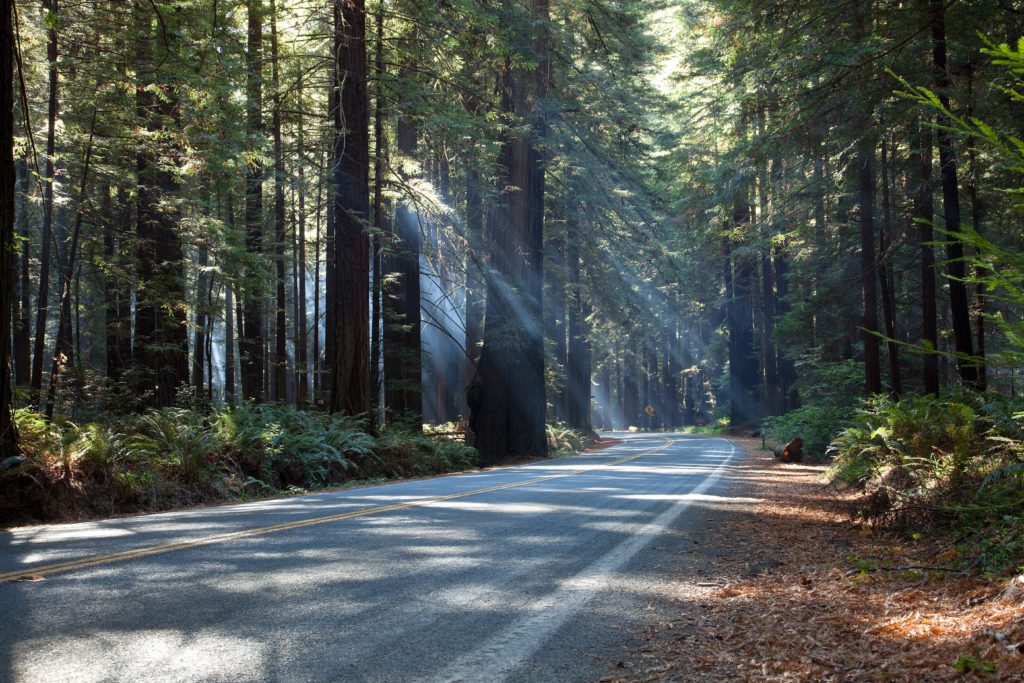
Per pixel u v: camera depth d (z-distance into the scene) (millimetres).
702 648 4539
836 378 28047
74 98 18234
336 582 5750
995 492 6902
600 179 35812
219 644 4180
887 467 12836
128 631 4355
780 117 16672
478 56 23453
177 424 15375
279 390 37219
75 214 20328
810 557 7723
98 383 21625
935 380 19859
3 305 10680
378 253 26719
